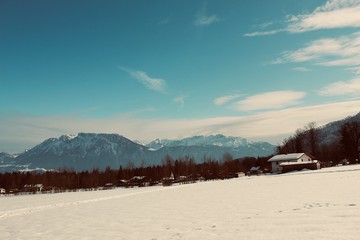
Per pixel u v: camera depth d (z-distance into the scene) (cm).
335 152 16562
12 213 3612
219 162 14912
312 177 6588
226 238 1616
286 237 1529
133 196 5344
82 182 13825
